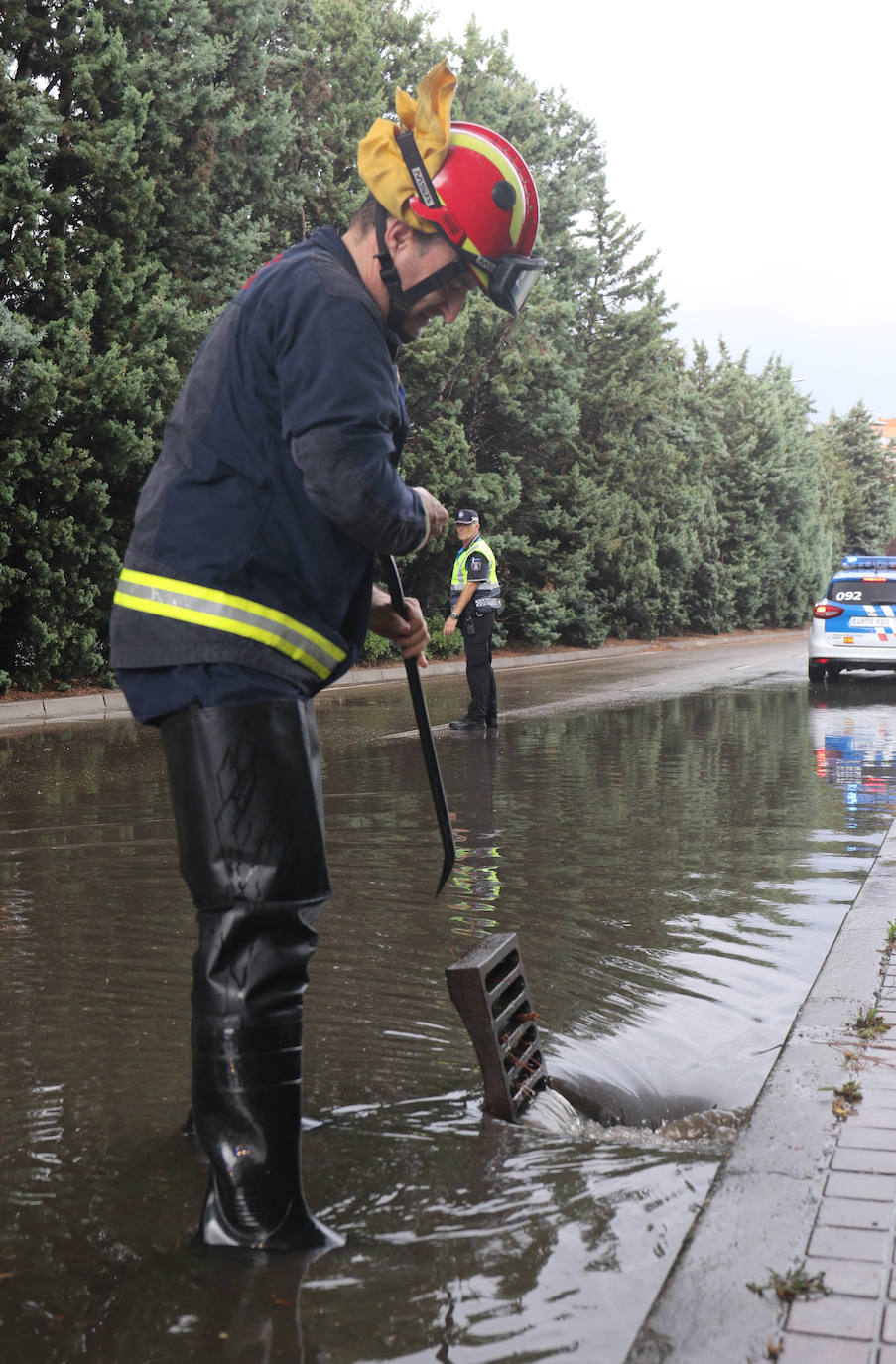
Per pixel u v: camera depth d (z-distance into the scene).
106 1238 2.29
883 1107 2.77
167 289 16.36
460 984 2.88
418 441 23.34
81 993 3.85
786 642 38.06
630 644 33.41
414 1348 1.94
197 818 2.24
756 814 7.59
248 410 2.26
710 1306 1.96
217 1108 2.23
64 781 9.06
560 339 27.38
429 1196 2.46
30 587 15.26
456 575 12.80
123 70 15.27
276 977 2.24
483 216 2.28
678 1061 3.46
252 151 18.09
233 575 2.25
